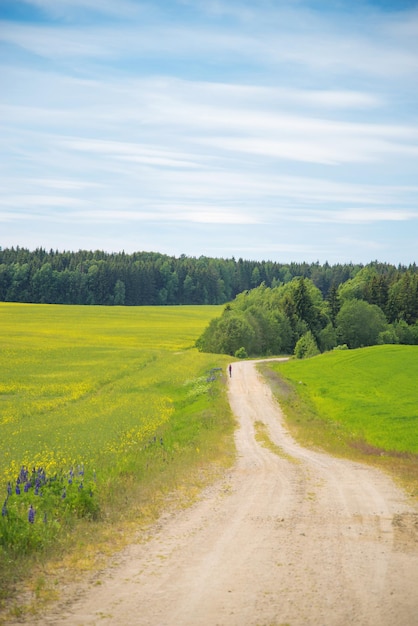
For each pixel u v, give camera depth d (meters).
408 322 142.62
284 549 11.05
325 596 8.55
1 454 28.27
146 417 41.97
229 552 10.85
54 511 13.05
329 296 147.12
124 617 7.86
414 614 7.92
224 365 84.50
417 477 20.53
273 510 14.76
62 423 40.00
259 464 24.30
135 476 18.75
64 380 65.00
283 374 74.25
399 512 14.51
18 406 48.88
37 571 9.75
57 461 25.53
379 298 148.38
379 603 8.28
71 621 7.72
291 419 41.94
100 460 25.09
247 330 113.62
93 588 8.96
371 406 46.84
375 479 20.22
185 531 12.49
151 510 14.41
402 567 9.87
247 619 7.77
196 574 9.57
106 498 14.99
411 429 36.22
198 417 40.84
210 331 114.50
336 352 97.94
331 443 31.41
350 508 15.05
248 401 52.03
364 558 10.41
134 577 9.45
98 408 47.56
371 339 132.00
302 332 134.75
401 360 82.62
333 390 57.94
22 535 10.80
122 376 70.00
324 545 11.32
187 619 7.79
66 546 11.05
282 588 8.89
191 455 24.80
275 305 149.12
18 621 7.72
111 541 11.61
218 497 16.56
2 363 79.31
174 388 61.38
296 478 20.44
